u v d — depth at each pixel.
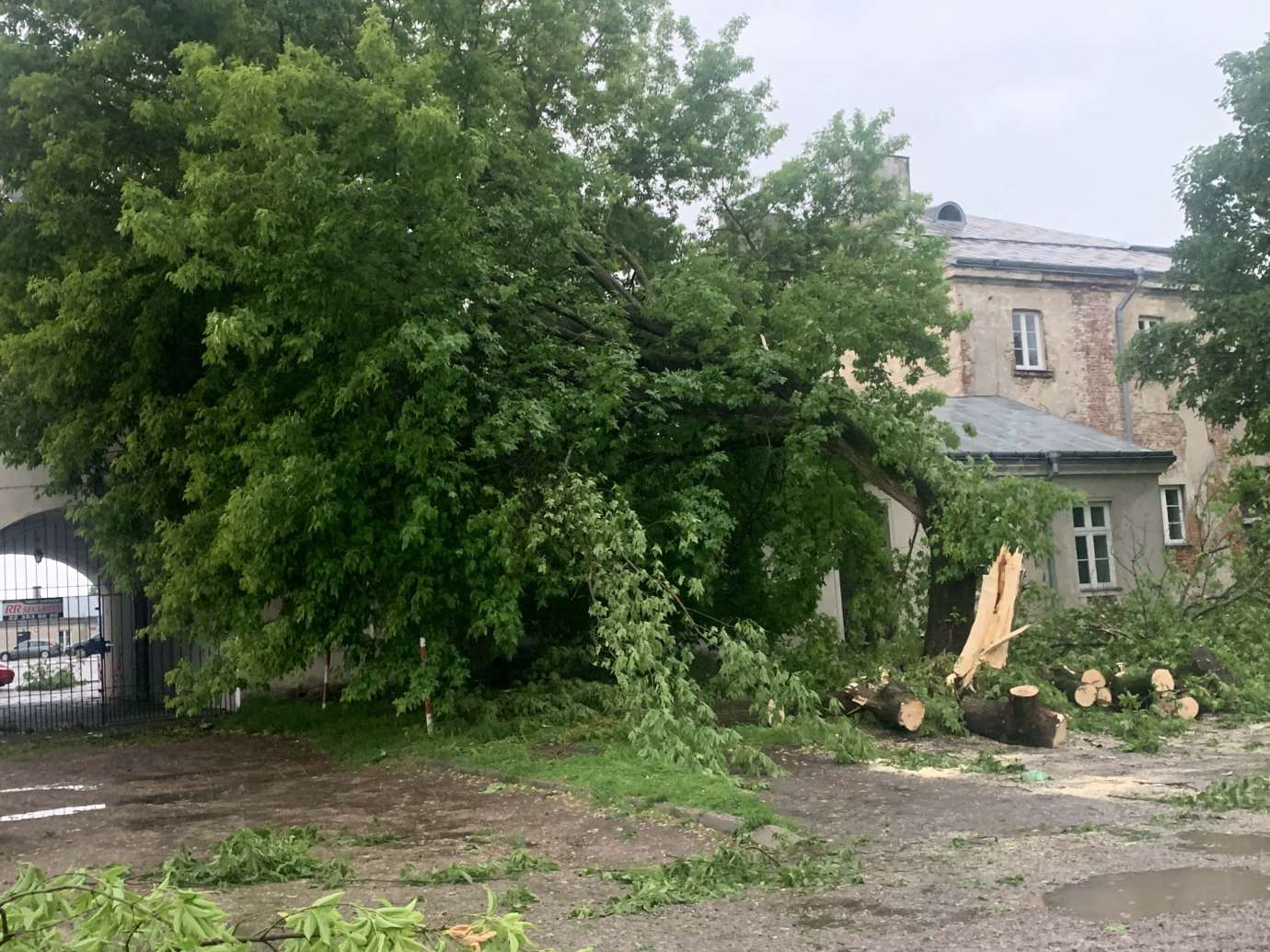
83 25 15.05
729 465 18.28
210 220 12.84
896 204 19.47
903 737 14.12
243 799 11.70
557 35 17.55
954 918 6.32
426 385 13.66
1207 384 24.75
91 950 2.98
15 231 15.45
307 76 12.96
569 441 15.48
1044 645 16.97
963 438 25.61
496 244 15.77
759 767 11.68
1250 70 23.20
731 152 19.19
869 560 19.86
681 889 7.10
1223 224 24.14
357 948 2.91
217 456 14.48
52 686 27.30
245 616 14.40
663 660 13.40
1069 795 10.12
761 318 17.47
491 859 8.24
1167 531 32.53
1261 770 11.27
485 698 16.47
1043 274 31.58
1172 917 6.13
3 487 19.73
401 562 14.26
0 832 10.18
